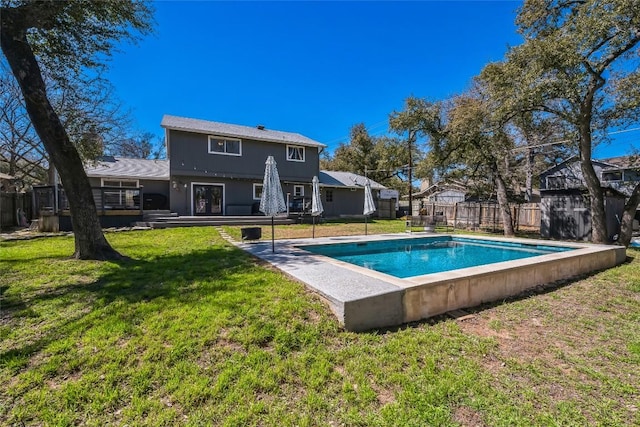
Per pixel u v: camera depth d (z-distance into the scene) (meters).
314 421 2.06
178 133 15.20
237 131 17.02
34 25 5.27
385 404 2.24
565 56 7.96
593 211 9.91
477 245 10.51
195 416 2.04
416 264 7.75
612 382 2.63
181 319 3.28
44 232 10.19
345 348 2.99
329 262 5.82
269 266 5.61
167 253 7.00
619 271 6.79
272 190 6.99
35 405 2.09
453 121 12.80
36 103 5.48
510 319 4.03
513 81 9.59
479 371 2.73
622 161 15.09
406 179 35.38
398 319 3.77
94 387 2.26
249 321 3.26
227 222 13.71
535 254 8.93
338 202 20.80
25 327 3.09
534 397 2.39
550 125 14.10
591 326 3.83
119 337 2.91
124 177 14.62
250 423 2.01
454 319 3.98
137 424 1.96
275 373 2.50
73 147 5.93
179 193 15.28
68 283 4.52
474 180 17.61
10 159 15.92
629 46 7.97
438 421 2.09
